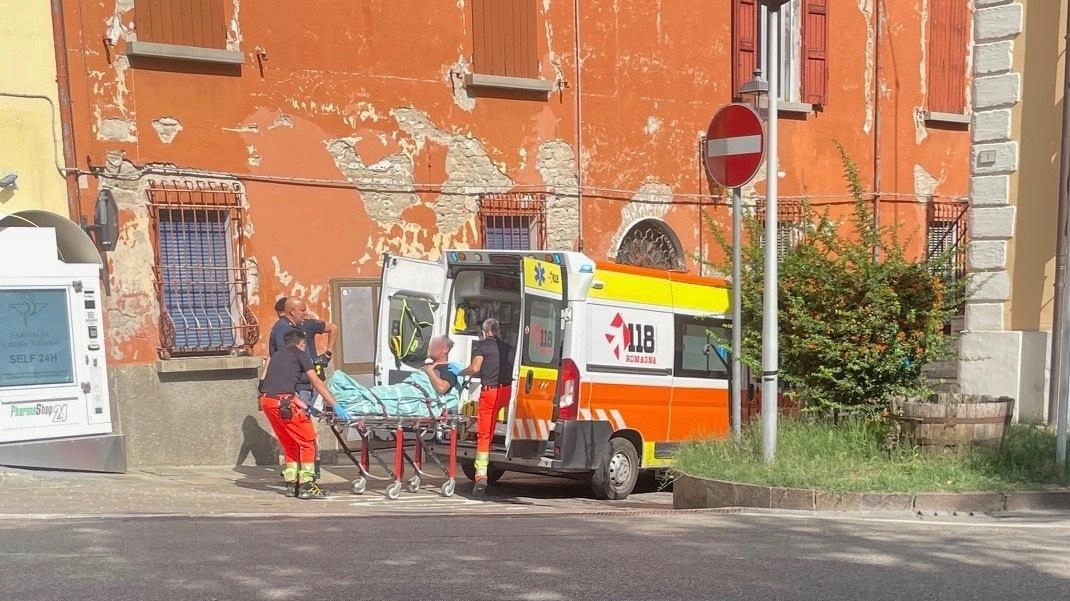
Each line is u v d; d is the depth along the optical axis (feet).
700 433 41.16
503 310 40.32
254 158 44.60
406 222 48.75
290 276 45.42
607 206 55.31
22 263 36.01
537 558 21.99
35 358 36.22
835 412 37.09
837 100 64.44
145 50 41.37
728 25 59.88
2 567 20.25
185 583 19.07
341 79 46.88
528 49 52.60
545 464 36.45
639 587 19.13
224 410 43.04
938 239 69.05
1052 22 46.21
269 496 34.42
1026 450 31.65
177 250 43.06
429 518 29.53
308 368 34.42
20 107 38.86
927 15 67.97
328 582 19.35
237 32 44.19
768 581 19.58
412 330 39.99
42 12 39.29
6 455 35.09
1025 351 46.47
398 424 35.27
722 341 40.81
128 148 41.52
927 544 23.43
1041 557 21.77
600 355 37.65
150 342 41.78
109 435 37.70
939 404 31.58
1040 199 46.47
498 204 51.55
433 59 49.57
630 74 56.13
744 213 55.16
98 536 24.07
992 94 48.03
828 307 37.88
